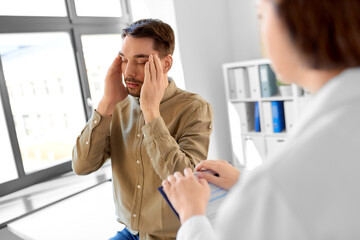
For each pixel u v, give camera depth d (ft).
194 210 1.50
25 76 7.80
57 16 7.64
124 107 3.73
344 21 0.89
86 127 3.58
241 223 0.91
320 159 0.85
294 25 0.95
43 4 7.69
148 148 3.09
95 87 8.95
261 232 0.87
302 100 9.00
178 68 9.43
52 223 5.53
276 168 0.88
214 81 10.72
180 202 1.59
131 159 3.52
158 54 3.19
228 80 10.20
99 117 3.46
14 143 7.03
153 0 9.25
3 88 6.79
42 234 5.13
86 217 5.65
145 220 3.42
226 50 11.23
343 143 0.84
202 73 10.17
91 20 8.32
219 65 10.93
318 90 1.06
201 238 1.32
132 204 3.50
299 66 1.03
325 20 0.91
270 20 1.03
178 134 3.48
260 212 0.87
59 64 8.18
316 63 0.98
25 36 7.59
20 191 7.09
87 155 3.59
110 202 6.25
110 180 7.54
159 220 3.34
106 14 9.11
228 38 11.33
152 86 3.03
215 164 2.22
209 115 3.59
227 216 0.94
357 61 0.93
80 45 8.13
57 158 8.48
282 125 9.87
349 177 0.82
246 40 11.14
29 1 7.39
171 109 3.52
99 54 8.98
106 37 9.10
